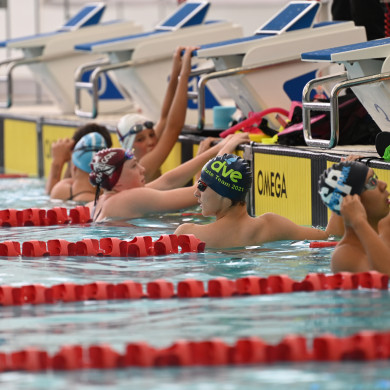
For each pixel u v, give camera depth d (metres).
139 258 11.95
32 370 7.20
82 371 7.12
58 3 35.62
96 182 15.12
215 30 21.94
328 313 8.62
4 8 35.56
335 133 14.02
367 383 6.55
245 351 7.29
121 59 21.95
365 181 9.98
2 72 36.59
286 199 15.14
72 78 26.06
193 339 7.86
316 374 6.81
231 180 12.28
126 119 17.73
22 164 26.33
